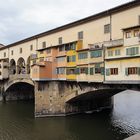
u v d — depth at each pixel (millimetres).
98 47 31859
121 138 27938
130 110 44594
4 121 36844
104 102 45344
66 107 38562
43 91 38625
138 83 25828
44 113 38438
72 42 35594
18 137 28828
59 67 38062
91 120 36344
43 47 45469
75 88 36344
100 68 30625
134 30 26312
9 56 60719
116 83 28359
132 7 28359
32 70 39562
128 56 26812
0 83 62312
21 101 61094
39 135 29281
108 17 31531
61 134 29547
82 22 35438
